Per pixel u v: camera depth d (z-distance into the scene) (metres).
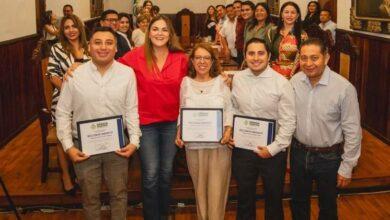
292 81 3.07
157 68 3.32
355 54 4.44
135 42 6.75
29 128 6.76
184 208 4.31
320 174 3.05
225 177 3.39
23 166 5.11
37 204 4.34
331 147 2.98
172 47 3.37
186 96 3.27
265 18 5.58
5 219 4.16
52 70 4.03
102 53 2.96
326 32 5.45
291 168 3.18
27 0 7.07
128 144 3.14
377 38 5.93
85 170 3.12
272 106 3.11
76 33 4.02
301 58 2.86
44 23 8.00
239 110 3.24
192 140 3.25
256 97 3.13
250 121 3.15
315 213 4.15
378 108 6.00
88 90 3.02
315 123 2.95
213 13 11.26
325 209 3.12
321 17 7.41
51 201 4.34
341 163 2.96
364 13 6.27
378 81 5.99
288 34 4.46
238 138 3.19
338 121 2.94
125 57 3.38
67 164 4.21
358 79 6.62
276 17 10.72
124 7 14.31
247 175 3.29
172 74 3.32
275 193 3.26
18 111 6.55
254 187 3.35
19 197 4.31
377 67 6.00
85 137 3.05
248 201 3.36
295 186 3.18
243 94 3.19
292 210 3.27
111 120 3.06
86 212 3.21
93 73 3.04
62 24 4.02
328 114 2.90
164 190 3.50
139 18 6.71
